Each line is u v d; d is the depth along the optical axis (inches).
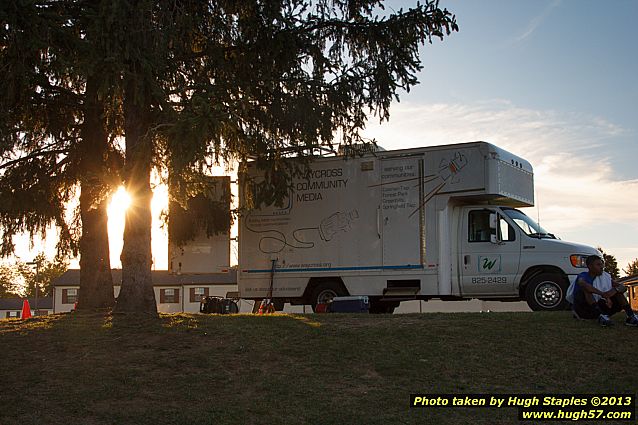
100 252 622.2
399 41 552.7
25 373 368.8
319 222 649.0
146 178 531.8
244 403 328.5
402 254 616.4
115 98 487.2
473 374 362.3
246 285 671.8
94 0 503.5
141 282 537.3
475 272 602.5
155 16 499.8
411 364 376.5
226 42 570.3
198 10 556.7
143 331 450.3
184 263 679.1
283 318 489.1
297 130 574.9
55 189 626.8
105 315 518.6
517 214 609.6
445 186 606.5
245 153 584.7
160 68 498.0
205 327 456.1
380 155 630.5
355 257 633.0
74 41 476.7
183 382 356.2
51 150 626.5
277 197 623.2
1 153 536.1
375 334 430.0
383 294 621.3
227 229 668.1
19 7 450.9
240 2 552.7
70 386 348.5
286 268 657.6
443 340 413.4
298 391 343.3
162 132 499.2
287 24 549.0
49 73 496.7
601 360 374.9
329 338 424.5
